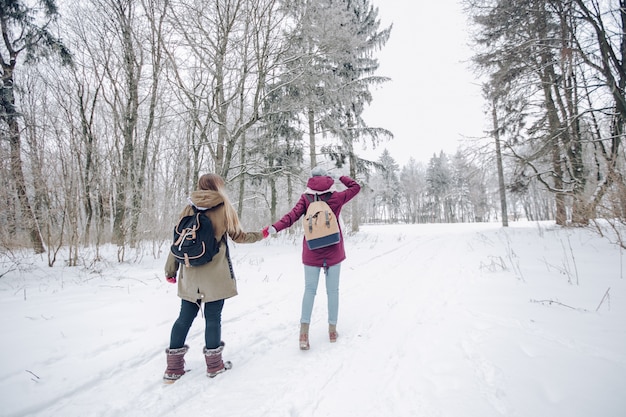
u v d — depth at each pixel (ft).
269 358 8.97
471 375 7.06
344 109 46.47
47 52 29.89
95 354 9.20
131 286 17.60
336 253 10.08
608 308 10.32
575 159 37.68
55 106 25.84
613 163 19.83
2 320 11.94
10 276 20.06
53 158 20.81
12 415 6.40
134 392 7.36
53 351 9.29
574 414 5.41
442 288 15.40
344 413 6.29
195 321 11.92
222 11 31.83
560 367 6.95
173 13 28.99
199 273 8.09
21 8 31.17
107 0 28.89
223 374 8.15
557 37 33.09
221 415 6.43
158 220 28.63
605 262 17.63
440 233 57.72
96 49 30.12
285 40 33.71
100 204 24.18
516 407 5.81
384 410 6.28
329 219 9.90
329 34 33.24
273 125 40.24
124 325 11.44
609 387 6.06
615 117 32.58
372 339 9.89
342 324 11.45
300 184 45.47
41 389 7.33
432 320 10.96
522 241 31.78
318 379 7.69
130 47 30.35
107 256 27.22
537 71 35.88
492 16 34.60
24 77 32.24
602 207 18.86
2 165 19.67
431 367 7.66
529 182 42.04
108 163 26.91
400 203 222.69
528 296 12.51
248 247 36.22
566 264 17.98
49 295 15.71
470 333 9.36
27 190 20.90
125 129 31.30
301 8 32.94
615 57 29.07
